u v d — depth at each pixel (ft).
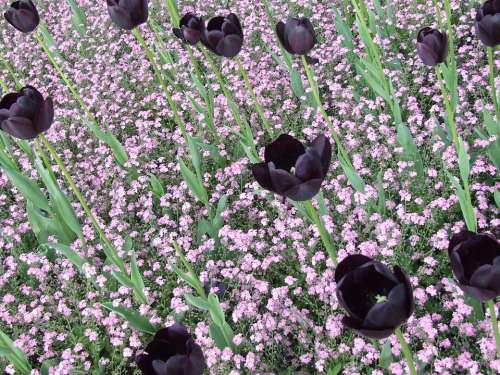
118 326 3.47
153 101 5.43
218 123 4.87
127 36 6.46
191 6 6.67
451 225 3.59
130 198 4.49
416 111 4.32
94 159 4.92
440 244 3.30
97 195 4.60
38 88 6.23
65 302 3.81
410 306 1.73
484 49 4.81
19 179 3.81
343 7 5.92
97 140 5.19
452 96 3.85
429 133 4.12
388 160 4.02
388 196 3.92
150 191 4.36
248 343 3.15
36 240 4.44
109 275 3.82
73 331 3.66
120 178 4.55
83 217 4.29
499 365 2.64
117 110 5.43
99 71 6.05
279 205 3.74
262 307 3.52
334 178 4.07
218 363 3.07
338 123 4.48
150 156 4.82
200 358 2.03
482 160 3.79
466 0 5.30
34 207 4.13
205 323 3.40
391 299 1.68
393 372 2.77
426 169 3.89
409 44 5.28
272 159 2.04
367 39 4.32
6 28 7.66
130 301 3.59
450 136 3.95
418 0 5.76
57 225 4.15
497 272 1.75
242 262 3.68
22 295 3.97
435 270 3.34
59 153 5.13
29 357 3.64
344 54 5.24
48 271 4.04
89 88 5.81
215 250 3.90
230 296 3.50
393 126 4.39
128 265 3.87
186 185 4.23
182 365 1.95
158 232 4.18
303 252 3.46
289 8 5.98
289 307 3.37
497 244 1.81
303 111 4.66
